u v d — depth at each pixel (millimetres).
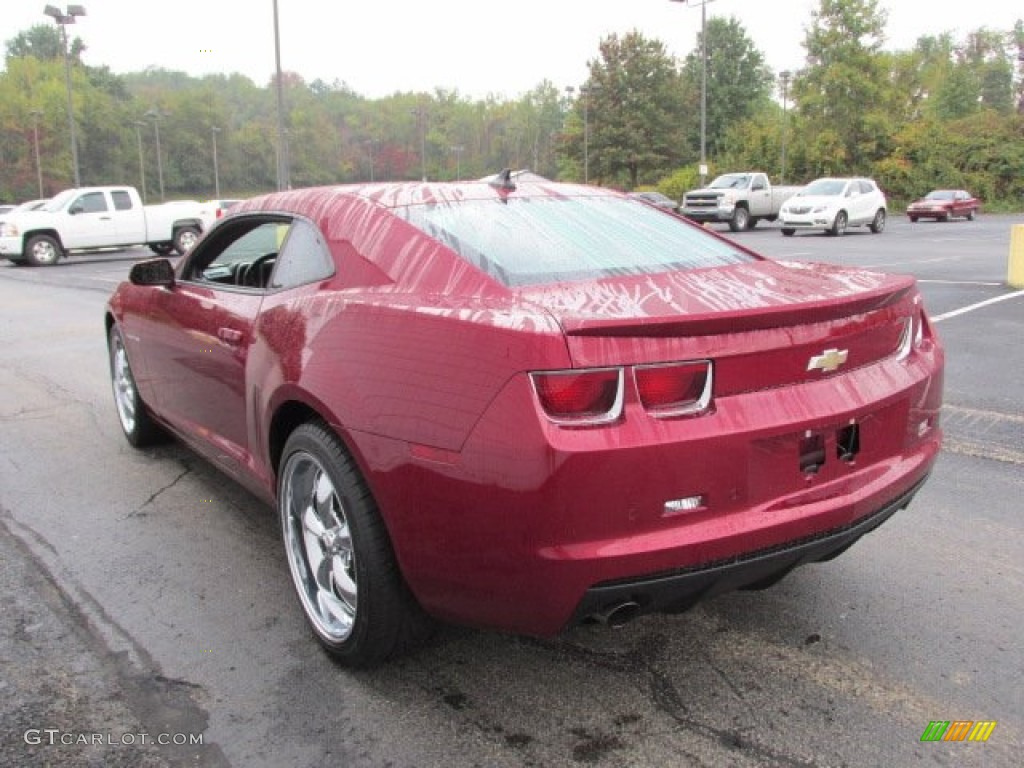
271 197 3805
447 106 141875
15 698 2738
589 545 2229
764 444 2416
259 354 3207
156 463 5051
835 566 3594
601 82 69812
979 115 58469
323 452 2736
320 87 155625
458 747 2482
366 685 2797
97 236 23219
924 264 16453
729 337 2373
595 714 2631
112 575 3602
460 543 2367
